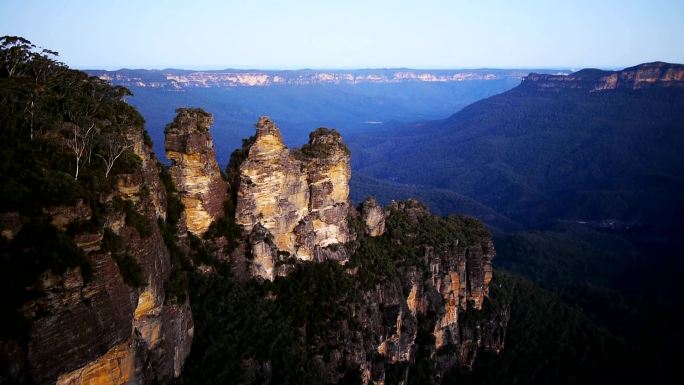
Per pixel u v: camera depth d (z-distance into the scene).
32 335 29.27
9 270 30.23
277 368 52.75
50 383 30.09
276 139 62.16
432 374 75.06
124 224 38.53
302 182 67.06
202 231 58.47
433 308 78.69
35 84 44.78
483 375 83.56
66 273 31.00
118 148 42.25
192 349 49.09
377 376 64.69
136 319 39.62
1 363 28.06
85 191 35.00
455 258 84.19
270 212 62.97
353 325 63.31
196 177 57.19
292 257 65.44
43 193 32.53
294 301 61.47
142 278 38.53
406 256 79.31
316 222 69.19
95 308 32.78
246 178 60.41
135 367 37.59
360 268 71.25
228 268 58.41
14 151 35.78
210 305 53.16
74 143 39.00
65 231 32.81
